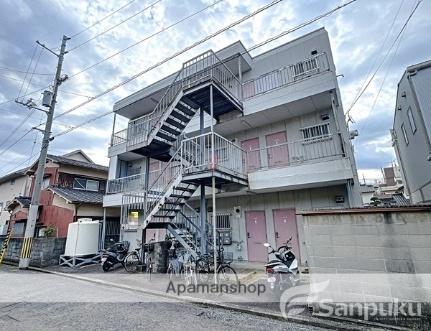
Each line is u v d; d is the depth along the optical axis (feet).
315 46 28.22
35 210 30.99
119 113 43.39
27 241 29.78
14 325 11.45
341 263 11.66
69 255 29.14
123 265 26.89
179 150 24.50
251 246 28.55
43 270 26.63
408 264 10.37
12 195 58.29
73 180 46.83
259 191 26.76
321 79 23.32
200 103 25.77
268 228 27.96
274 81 29.32
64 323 11.64
